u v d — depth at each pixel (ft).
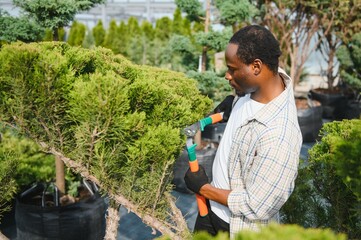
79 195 10.47
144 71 6.87
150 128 5.81
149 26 34.91
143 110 5.92
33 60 5.34
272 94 4.80
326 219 7.03
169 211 7.14
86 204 9.41
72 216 9.21
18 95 5.47
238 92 4.99
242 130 4.93
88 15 44.62
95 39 33.35
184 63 16.22
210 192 5.12
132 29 34.45
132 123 5.32
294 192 7.13
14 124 6.00
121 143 5.58
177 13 34.68
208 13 15.02
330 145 6.55
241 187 5.07
